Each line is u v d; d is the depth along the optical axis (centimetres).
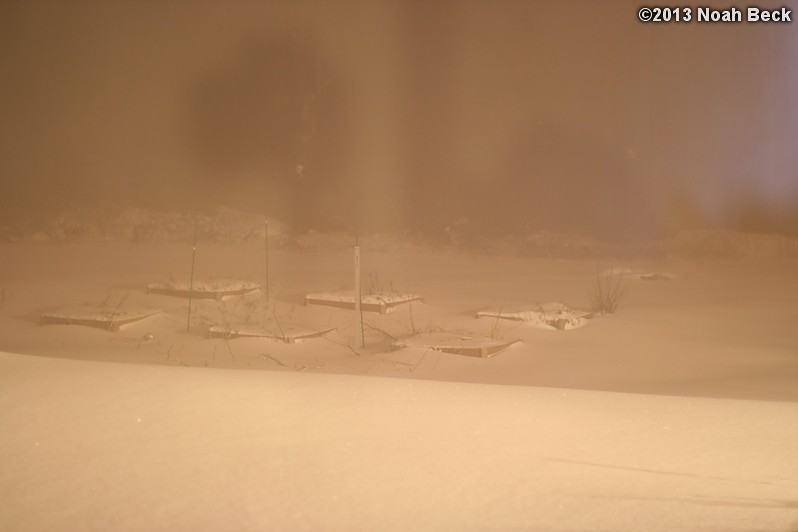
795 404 652
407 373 988
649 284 1961
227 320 1305
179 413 546
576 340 1209
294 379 664
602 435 542
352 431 528
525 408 600
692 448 522
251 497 425
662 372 1011
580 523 405
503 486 448
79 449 480
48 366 661
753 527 404
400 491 437
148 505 413
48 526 390
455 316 1383
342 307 1432
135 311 1290
